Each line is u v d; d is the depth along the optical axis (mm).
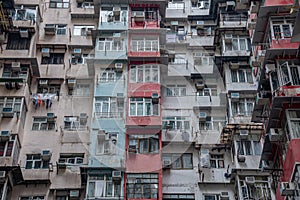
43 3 27422
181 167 21609
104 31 24469
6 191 19891
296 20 18281
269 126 19703
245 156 21156
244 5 25719
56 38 26156
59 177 21141
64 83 24281
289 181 17891
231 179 20938
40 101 23375
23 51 24250
